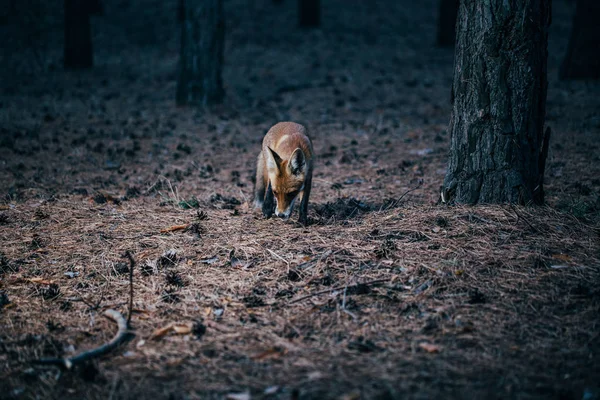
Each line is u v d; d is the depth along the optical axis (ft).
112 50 108.99
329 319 22.24
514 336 20.65
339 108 72.69
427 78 89.61
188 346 20.85
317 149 54.80
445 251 26.81
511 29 29.84
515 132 30.81
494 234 28.17
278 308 23.20
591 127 56.24
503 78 30.30
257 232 30.83
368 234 29.37
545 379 18.17
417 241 28.25
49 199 38.52
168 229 31.63
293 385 18.19
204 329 21.79
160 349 20.75
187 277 26.23
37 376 19.42
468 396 17.33
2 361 20.40
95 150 53.47
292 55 106.63
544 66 30.96
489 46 30.19
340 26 131.54
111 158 51.34
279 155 34.06
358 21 137.08
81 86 83.15
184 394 18.02
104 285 26.02
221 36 72.02
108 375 19.24
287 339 21.01
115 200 38.29
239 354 20.18
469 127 31.53
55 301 24.77
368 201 37.99
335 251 27.61
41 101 73.51
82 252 29.14
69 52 92.99
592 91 71.82
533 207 30.94
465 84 31.32
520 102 30.55
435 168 46.83
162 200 38.58
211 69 71.67
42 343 21.34
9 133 58.65
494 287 23.85
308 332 21.42
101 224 32.94
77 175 46.14
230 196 40.70
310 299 23.70
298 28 127.44
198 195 40.83
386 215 32.24
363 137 59.11
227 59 102.68
